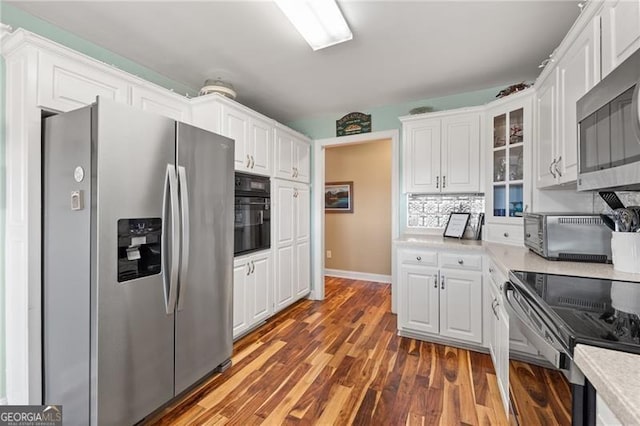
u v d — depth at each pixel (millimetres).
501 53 2162
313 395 1769
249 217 2666
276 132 3070
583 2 1600
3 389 1576
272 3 1626
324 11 1622
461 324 2352
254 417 1582
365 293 4047
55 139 1423
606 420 606
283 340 2539
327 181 5105
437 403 1683
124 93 1872
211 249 1903
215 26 1828
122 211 1364
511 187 2383
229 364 2076
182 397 1744
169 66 2348
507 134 2387
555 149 1759
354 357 2234
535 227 1857
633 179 957
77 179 1340
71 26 1820
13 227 1518
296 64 2324
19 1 1582
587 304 954
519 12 1698
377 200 4730
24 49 1441
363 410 1633
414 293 2547
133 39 1969
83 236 1321
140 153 1443
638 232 1359
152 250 1525
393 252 3262
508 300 1266
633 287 1134
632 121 946
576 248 1634
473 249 2289
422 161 2904
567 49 1587
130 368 1403
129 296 1398
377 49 2100
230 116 2402
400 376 1965
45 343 1459
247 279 2604
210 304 1892
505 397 1590
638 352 648
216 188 1943
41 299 1465
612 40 1202
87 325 1307
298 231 3498
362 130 3465
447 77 2570
